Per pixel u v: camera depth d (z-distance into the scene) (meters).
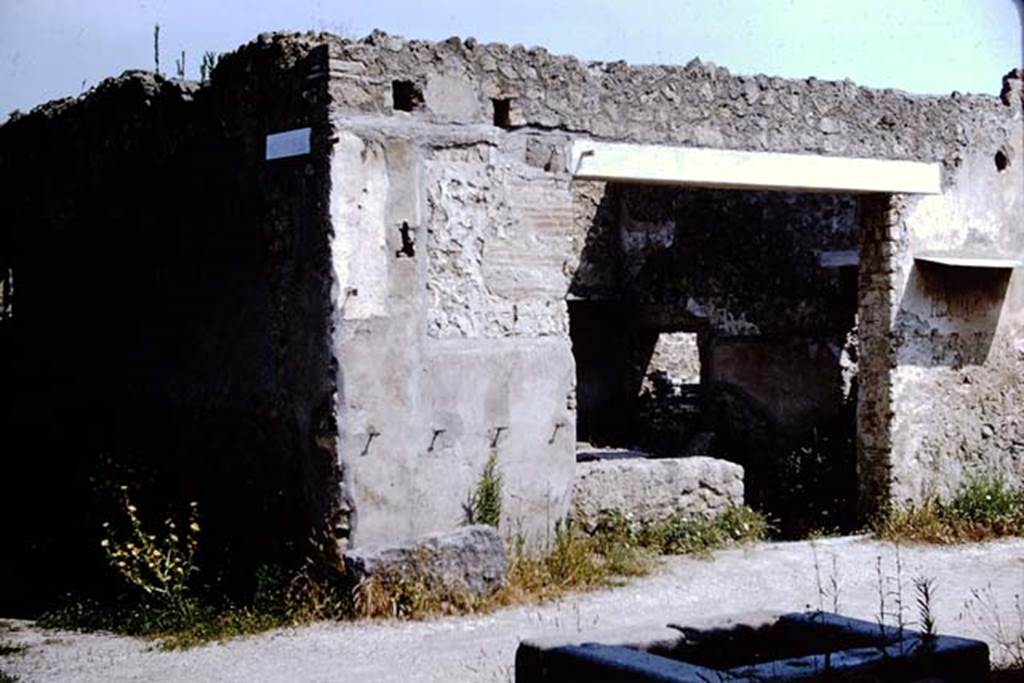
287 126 8.53
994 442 11.41
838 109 10.59
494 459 8.82
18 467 11.64
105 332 10.72
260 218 8.79
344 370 8.12
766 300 14.56
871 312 11.03
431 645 7.05
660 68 9.73
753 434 14.57
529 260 9.09
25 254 11.86
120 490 9.32
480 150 8.85
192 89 9.67
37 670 6.77
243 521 8.84
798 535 11.15
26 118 11.64
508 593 8.13
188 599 8.05
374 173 8.34
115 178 10.48
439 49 8.70
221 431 9.17
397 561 7.91
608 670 4.51
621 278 17.17
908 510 10.80
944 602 8.12
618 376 17.28
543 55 9.21
